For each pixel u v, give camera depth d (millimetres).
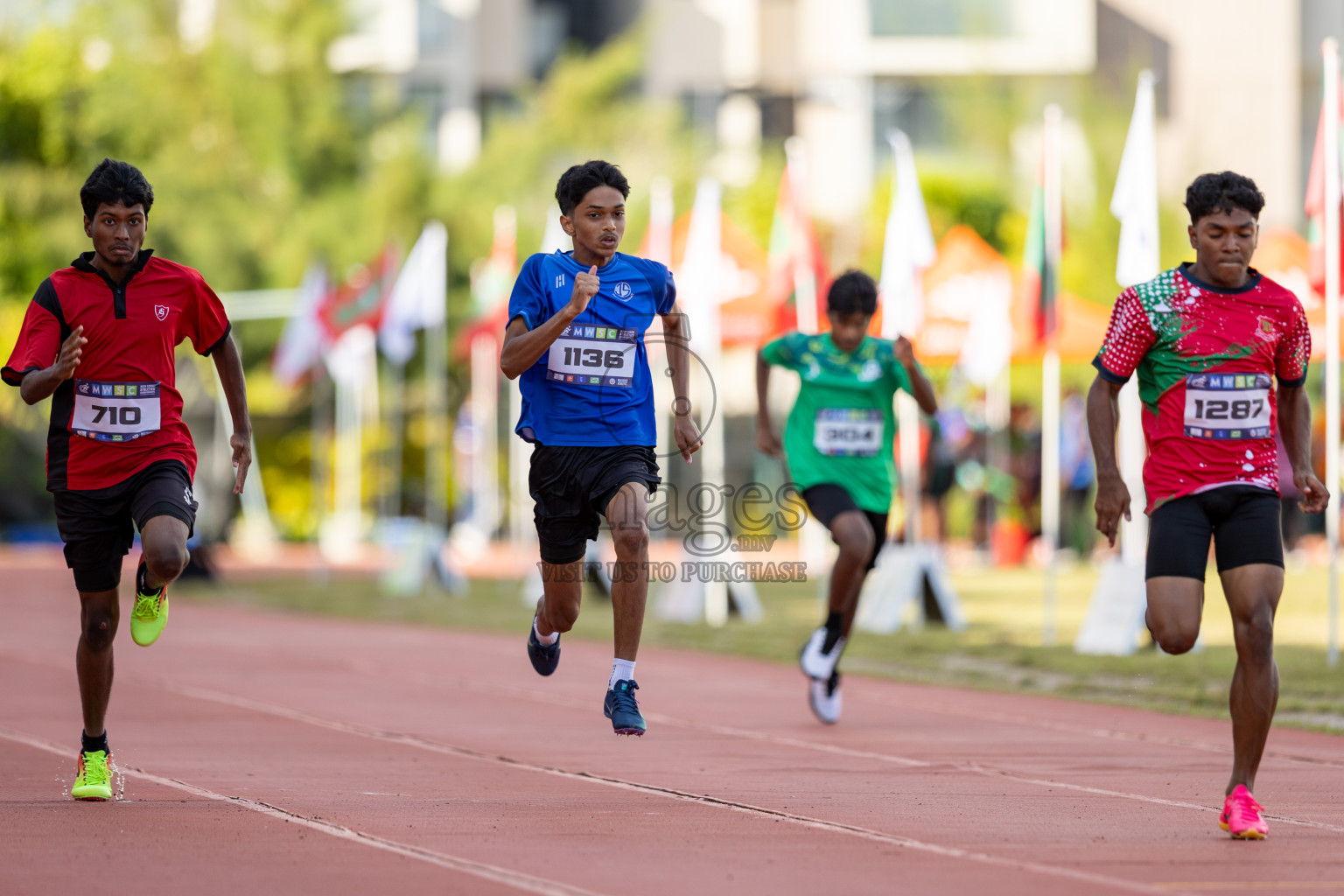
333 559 89938
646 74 133000
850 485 28156
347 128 117438
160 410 18359
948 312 58906
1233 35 127062
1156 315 17516
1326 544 77000
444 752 23359
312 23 117312
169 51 114750
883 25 129250
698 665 37719
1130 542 40312
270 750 23219
